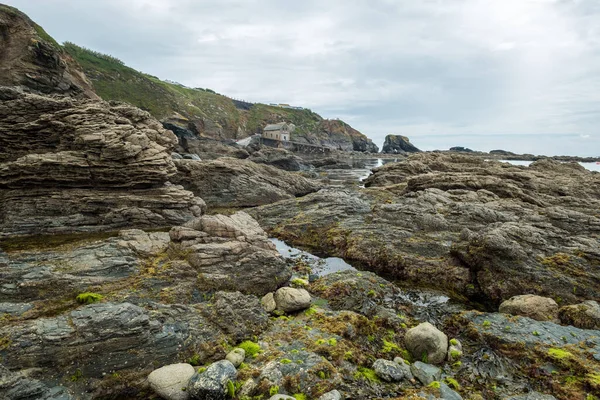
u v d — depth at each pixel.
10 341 8.93
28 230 20.31
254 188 37.16
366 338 11.93
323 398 8.41
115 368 9.16
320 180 59.88
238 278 15.23
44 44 44.72
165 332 10.36
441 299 17.06
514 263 17.80
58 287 12.57
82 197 22.55
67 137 23.92
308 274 19.33
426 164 51.12
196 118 113.94
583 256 17.89
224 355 10.28
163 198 25.16
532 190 33.38
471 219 24.00
